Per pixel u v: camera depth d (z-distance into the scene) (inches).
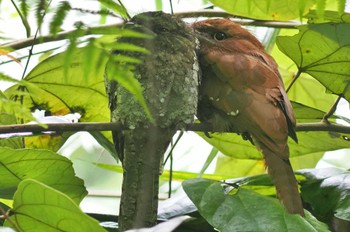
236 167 403.5
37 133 283.0
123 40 283.4
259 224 257.8
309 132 336.2
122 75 146.9
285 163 270.8
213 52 318.3
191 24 347.3
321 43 303.0
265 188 316.2
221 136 345.1
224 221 260.1
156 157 289.4
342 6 155.9
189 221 295.7
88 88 320.2
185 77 296.0
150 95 284.7
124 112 285.9
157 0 298.5
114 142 309.0
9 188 293.4
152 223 283.6
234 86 299.0
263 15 329.4
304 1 168.7
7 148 274.1
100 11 153.8
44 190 219.9
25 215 229.9
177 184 413.1
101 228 224.8
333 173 317.4
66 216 226.5
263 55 334.3
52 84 314.8
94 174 480.1
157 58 292.7
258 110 286.7
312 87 400.5
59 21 134.7
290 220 258.4
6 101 167.8
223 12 351.9
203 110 312.3
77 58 290.4
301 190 314.2
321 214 308.5
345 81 311.9
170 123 295.3
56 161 285.9
